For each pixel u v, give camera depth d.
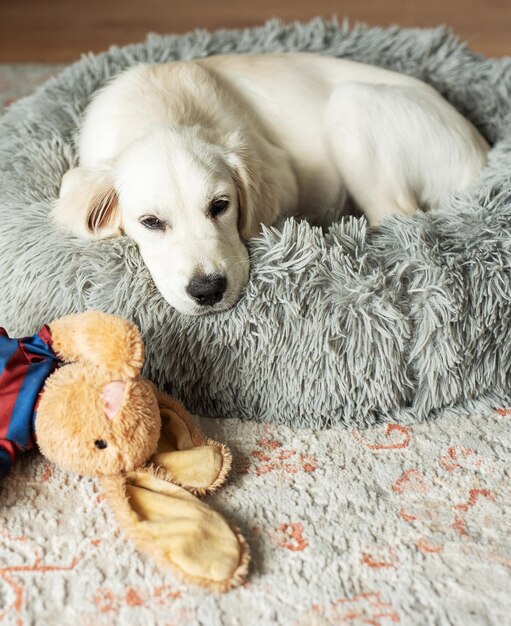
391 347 0.91
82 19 1.95
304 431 0.92
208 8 2.01
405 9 1.99
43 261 0.94
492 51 1.77
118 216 0.98
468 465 0.88
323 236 0.96
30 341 0.85
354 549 0.79
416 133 1.10
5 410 0.82
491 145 1.24
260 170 1.00
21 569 0.77
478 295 0.92
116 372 0.81
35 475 0.85
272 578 0.76
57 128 1.15
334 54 1.31
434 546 0.79
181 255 0.90
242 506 0.83
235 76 1.15
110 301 0.92
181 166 0.92
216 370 0.92
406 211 1.11
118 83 1.11
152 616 0.73
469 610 0.74
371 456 0.89
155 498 0.80
